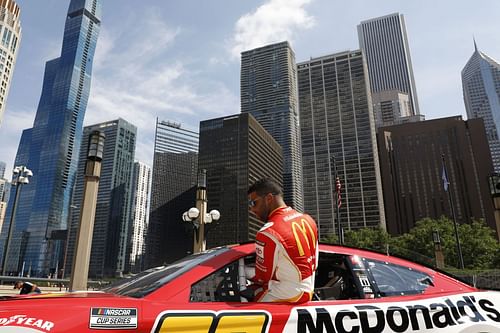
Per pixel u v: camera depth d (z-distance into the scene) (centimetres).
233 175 13025
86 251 981
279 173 16138
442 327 280
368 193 13150
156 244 15788
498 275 1703
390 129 15075
